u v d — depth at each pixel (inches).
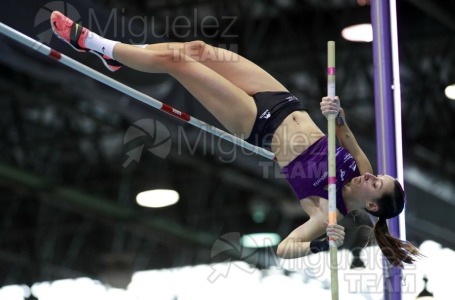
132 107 461.4
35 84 580.7
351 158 266.5
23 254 815.1
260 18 534.6
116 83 256.1
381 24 299.4
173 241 813.2
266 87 269.4
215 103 261.0
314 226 263.6
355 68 564.7
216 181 768.3
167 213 779.4
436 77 589.0
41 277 844.0
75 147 682.8
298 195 268.1
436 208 640.4
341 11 531.5
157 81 399.5
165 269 843.4
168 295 831.7
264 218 799.1
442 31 541.3
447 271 562.3
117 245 826.2
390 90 296.7
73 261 844.0
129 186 731.4
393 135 294.2
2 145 660.1
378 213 266.5
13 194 780.0
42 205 796.0
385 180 264.1
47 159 689.6
